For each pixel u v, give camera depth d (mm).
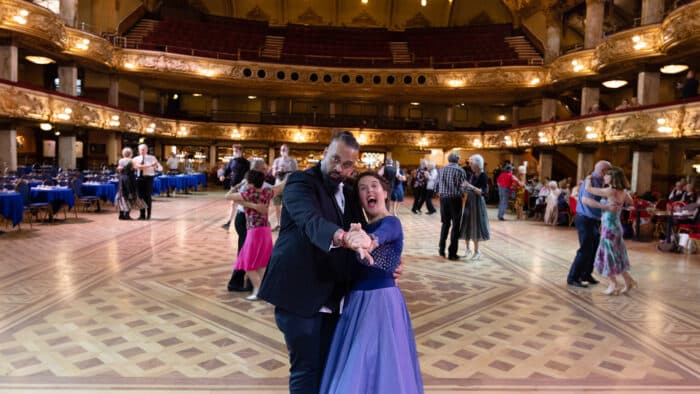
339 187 2543
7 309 4652
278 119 28328
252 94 28766
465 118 31438
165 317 4562
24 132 22906
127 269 6484
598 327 4602
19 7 16078
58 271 6254
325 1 35688
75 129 19484
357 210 2557
